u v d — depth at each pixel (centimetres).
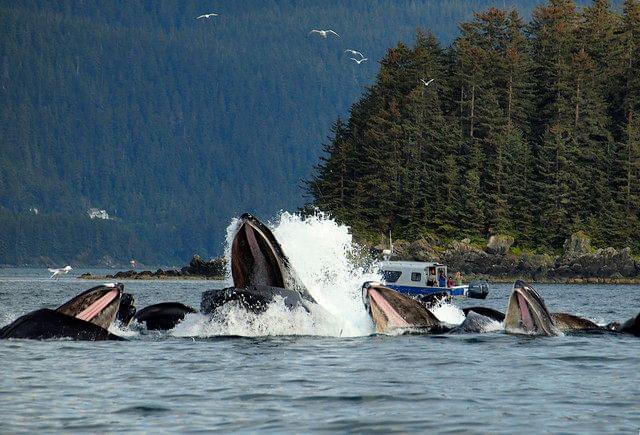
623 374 8362
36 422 6481
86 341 9825
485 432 6228
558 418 6594
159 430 6297
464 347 9838
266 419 6581
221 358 9019
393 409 6862
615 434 6175
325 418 6600
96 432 6241
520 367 8681
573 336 10781
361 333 10825
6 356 8919
